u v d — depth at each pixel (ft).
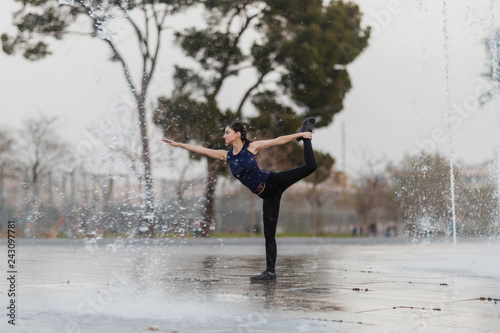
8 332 10.52
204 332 10.44
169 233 45.75
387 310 12.85
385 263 28.37
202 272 22.58
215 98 78.13
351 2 82.79
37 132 83.46
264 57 79.51
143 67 70.44
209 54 78.54
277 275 21.49
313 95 82.43
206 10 77.97
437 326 11.00
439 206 38.47
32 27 65.98
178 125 74.69
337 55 82.12
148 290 16.39
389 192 127.24
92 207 49.01
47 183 80.02
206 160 77.77
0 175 84.74
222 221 108.88
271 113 81.87
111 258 32.19
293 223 131.44
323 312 12.55
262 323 11.25
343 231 146.41
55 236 73.72
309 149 18.57
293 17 80.79
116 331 10.59
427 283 18.60
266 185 18.44
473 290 16.70
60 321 11.60
